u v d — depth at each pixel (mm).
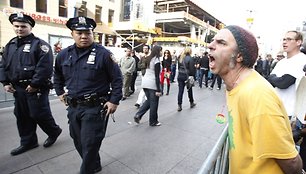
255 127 896
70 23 2270
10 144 3268
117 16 25672
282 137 870
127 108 5629
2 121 4164
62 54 2459
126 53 6719
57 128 3318
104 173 2688
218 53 1051
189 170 2854
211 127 4512
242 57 1016
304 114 2031
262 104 892
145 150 3342
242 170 1052
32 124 3119
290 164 892
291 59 2295
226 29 1060
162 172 2777
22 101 2922
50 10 18391
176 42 27422
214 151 1245
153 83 4250
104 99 2400
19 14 2783
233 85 1072
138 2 26812
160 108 5887
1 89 5055
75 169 2727
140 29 25031
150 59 4188
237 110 1009
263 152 891
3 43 15891
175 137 3900
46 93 3094
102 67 2316
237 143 1035
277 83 2256
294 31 2305
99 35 24000
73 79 2336
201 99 7352
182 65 5586
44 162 2846
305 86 2076
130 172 2738
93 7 22500
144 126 4375
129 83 6848
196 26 35281
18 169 2658
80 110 2322
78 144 2510
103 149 3311
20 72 2814
